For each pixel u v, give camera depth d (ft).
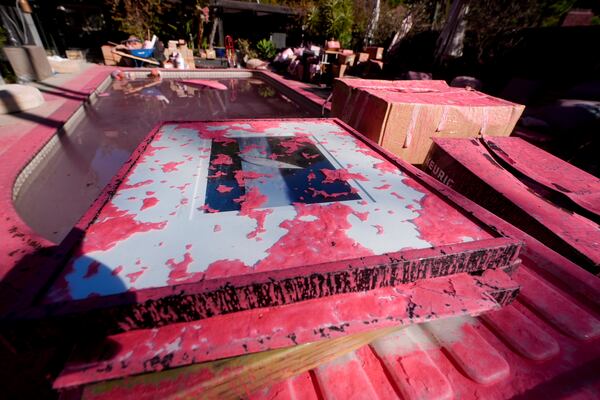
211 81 24.82
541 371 2.94
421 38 24.38
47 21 29.71
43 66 19.98
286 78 24.88
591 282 3.79
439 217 3.69
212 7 33.91
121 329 2.45
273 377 2.72
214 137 6.01
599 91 11.98
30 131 10.34
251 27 41.42
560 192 5.10
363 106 7.79
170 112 15.29
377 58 24.47
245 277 2.56
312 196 4.00
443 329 3.26
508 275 3.49
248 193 3.98
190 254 2.87
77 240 2.96
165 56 30.30
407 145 7.24
